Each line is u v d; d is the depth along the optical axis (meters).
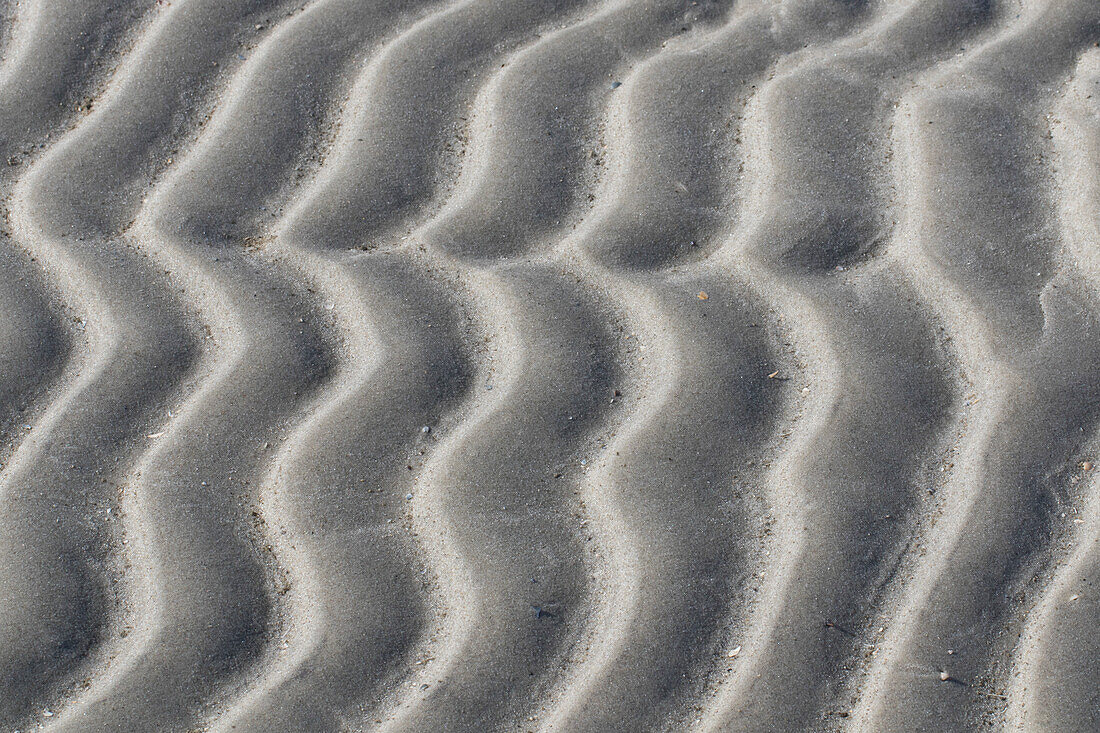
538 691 1.99
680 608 2.00
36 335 2.07
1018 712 1.98
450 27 2.18
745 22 2.19
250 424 2.05
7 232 2.10
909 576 2.01
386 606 2.01
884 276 2.09
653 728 1.99
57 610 2.01
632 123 2.14
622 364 2.06
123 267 2.09
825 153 2.13
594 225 2.11
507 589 2.01
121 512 2.03
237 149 2.13
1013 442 2.04
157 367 2.06
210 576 2.01
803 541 2.02
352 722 1.99
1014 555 2.01
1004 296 2.08
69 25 2.17
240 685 2.00
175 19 2.18
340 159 2.13
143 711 1.99
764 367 2.06
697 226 2.11
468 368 2.06
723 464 2.04
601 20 2.18
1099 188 2.11
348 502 2.03
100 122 2.14
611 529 2.02
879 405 2.05
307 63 2.16
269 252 2.10
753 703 1.99
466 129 2.14
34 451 2.04
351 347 2.07
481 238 2.10
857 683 1.99
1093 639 1.99
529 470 2.04
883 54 2.17
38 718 1.99
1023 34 2.18
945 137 2.13
